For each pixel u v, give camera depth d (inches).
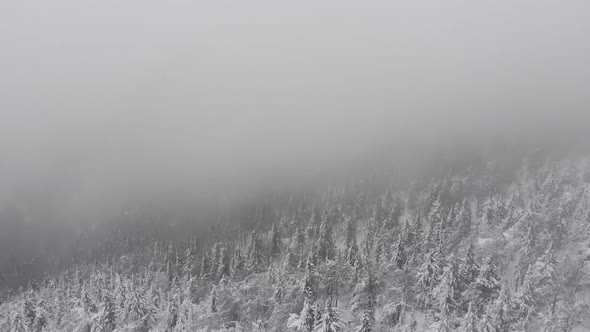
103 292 2635.3
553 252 2356.1
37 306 2950.3
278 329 2373.3
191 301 2918.3
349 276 2797.7
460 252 2861.7
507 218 3238.2
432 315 2180.1
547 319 1916.8
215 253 3885.3
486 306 2058.3
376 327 2214.6
